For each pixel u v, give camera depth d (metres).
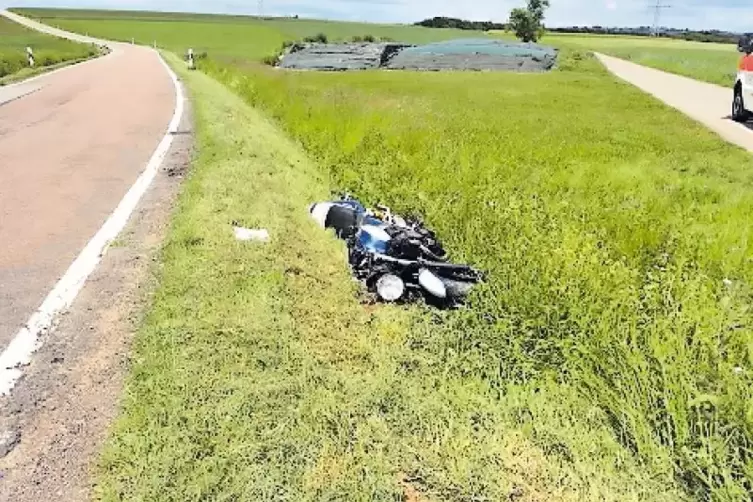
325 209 7.36
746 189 10.14
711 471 3.21
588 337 4.43
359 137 12.13
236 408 3.44
